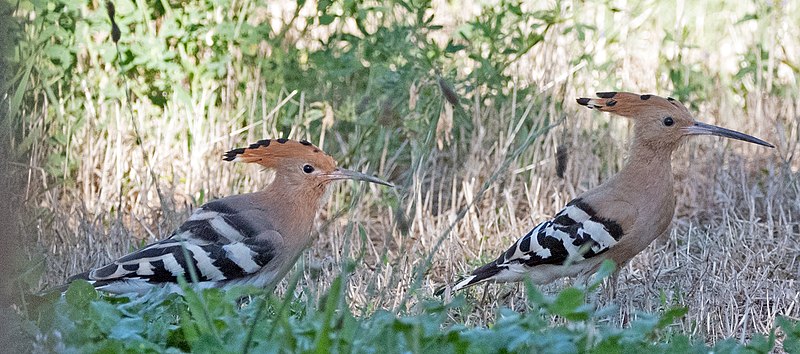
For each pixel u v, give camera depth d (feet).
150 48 46.03
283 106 47.24
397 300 33.63
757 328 32.50
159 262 31.12
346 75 45.39
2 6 27.58
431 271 38.29
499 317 28.43
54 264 36.88
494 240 41.55
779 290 34.88
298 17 52.29
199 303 24.72
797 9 53.62
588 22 52.47
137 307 27.53
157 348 24.53
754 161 46.44
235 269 31.81
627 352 24.50
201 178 43.93
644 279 36.58
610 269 24.85
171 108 46.32
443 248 39.32
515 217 43.70
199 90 47.34
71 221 41.47
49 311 26.23
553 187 44.57
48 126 43.70
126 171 44.50
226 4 47.83
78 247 38.75
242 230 32.12
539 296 24.27
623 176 34.14
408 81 44.86
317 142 46.47
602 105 34.71
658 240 40.78
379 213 43.88
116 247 38.93
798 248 39.01
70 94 45.88
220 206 32.63
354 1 46.68
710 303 33.53
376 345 23.77
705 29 54.34
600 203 33.81
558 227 33.83
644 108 34.09
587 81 48.42
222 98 47.24
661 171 34.06
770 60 49.11
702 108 48.34
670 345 26.04
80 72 46.52
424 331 23.93
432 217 42.27
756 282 35.81
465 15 53.67
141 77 47.16
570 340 24.17
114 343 24.23
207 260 31.45
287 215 32.83
